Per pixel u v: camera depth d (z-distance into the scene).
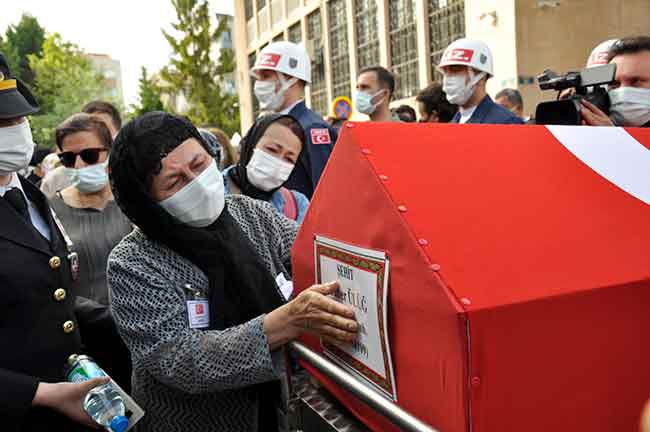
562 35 7.27
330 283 1.05
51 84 27.86
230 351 1.07
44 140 26.59
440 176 0.88
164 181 1.17
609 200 0.92
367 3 13.29
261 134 2.12
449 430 0.72
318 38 16.38
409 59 11.80
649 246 0.83
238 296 1.24
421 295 0.76
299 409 1.27
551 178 0.94
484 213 0.83
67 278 1.30
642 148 1.11
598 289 0.74
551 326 0.71
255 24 21.19
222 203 1.25
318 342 1.18
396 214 0.81
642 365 0.78
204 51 26.56
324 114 16.53
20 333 1.15
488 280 0.72
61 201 2.26
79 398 1.09
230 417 1.25
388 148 0.92
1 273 1.12
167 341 1.11
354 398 1.06
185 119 1.24
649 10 7.48
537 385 0.72
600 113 1.65
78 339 1.32
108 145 2.25
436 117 4.41
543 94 7.25
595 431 0.76
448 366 0.71
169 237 1.18
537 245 0.79
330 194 1.06
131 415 1.12
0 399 1.04
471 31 8.02
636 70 1.87
